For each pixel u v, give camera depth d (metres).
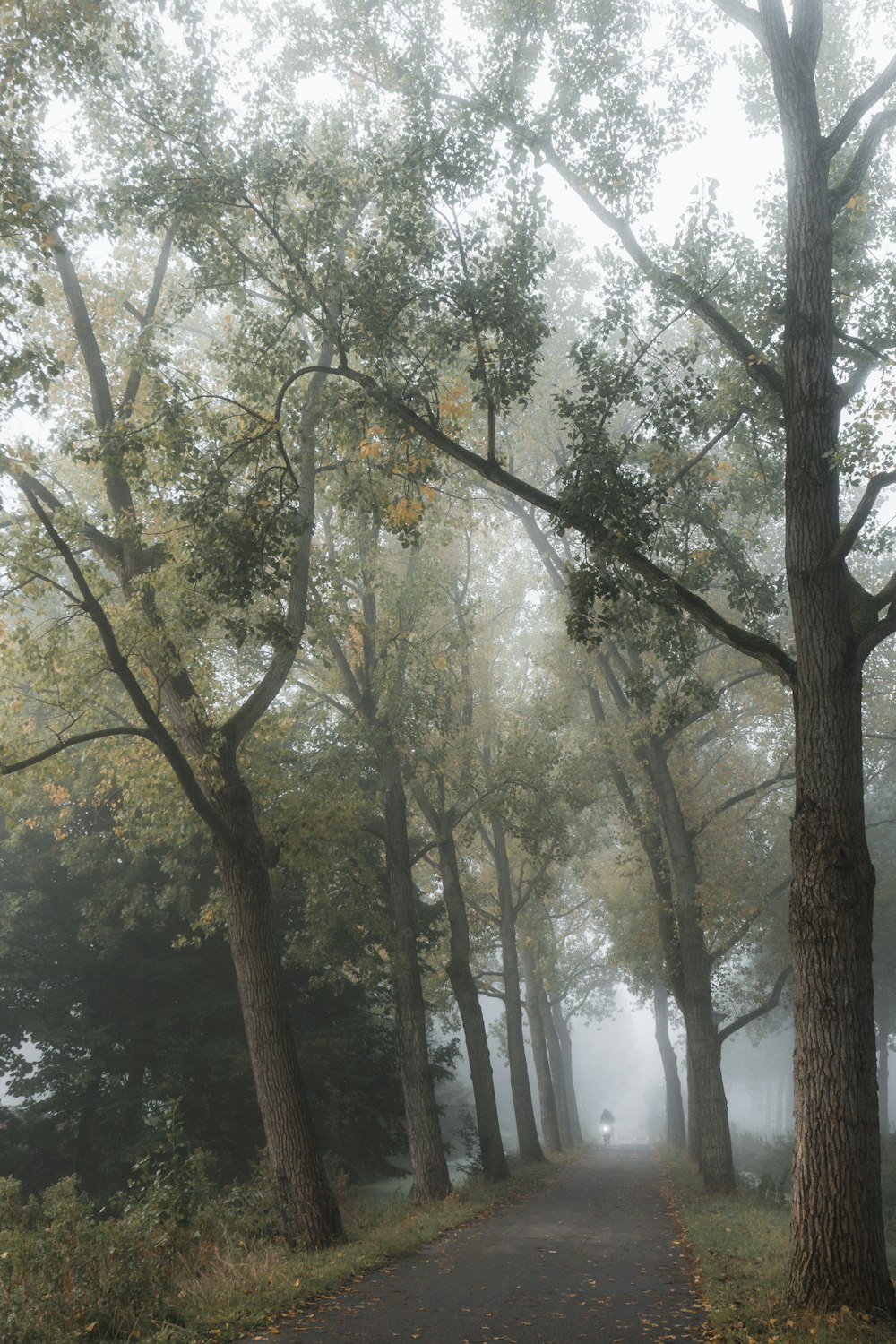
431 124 12.11
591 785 26.08
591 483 10.72
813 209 10.70
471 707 26.31
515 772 22.95
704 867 26.64
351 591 22.81
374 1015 28.86
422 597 20.47
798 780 9.70
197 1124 24.48
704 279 12.60
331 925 20.56
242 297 13.52
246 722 15.06
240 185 12.20
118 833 17.41
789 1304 8.55
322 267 12.45
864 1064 8.91
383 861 24.88
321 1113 26.86
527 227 12.12
